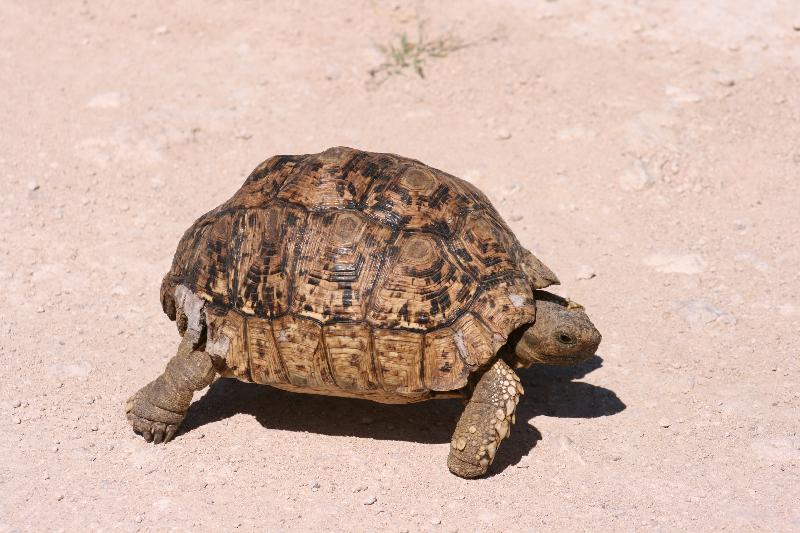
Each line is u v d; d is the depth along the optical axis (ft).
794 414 19.65
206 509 17.02
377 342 17.13
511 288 17.65
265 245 17.92
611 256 25.46
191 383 18.42
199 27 36.73
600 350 22.03
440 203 18.15
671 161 29.01
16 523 16.53
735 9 35.94
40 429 19.13
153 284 24.32
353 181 18.20
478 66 33.81
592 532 16.47
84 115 31.30
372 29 36.11
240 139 30.48
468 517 16.87
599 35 35.22
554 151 29.71
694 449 18.78
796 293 23.76
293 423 19.56
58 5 38.24
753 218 26.81
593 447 18.85
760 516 16.80
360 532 16.47
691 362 21.57
